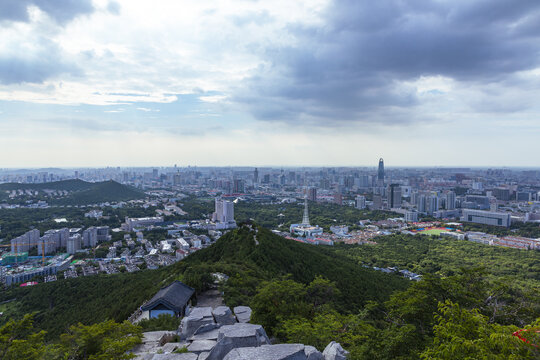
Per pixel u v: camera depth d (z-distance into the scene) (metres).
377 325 50.66
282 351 27.91
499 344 26.03
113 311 92.38
